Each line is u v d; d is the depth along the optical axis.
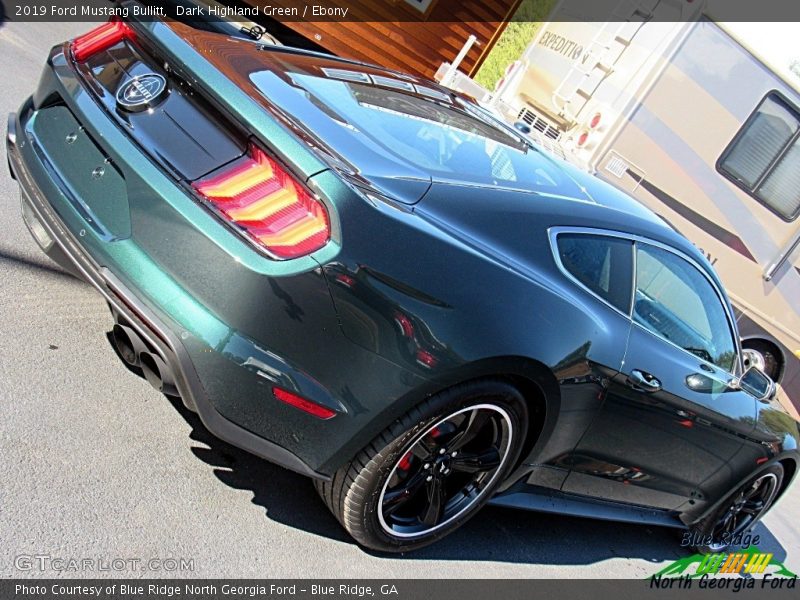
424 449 2.31
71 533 1.97
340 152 2.09
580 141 6.63
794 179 6.24
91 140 2.23
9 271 2.95
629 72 6.40
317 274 1.91
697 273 3.18
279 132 1.96
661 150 6.38
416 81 3.28
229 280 1.90
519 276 2.26
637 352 2.74
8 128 2.56
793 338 6.59
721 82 6.20
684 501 3.63
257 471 2.53
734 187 6.39
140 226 2.00
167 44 2.20
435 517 2.47
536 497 2.91
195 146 2.04
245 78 2.21
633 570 3.42
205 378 1.95
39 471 2.10
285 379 1.97
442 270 2.07
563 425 2.59
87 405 2.43
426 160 2.36
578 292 2.51
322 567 2.29
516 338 2.19
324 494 2.31
